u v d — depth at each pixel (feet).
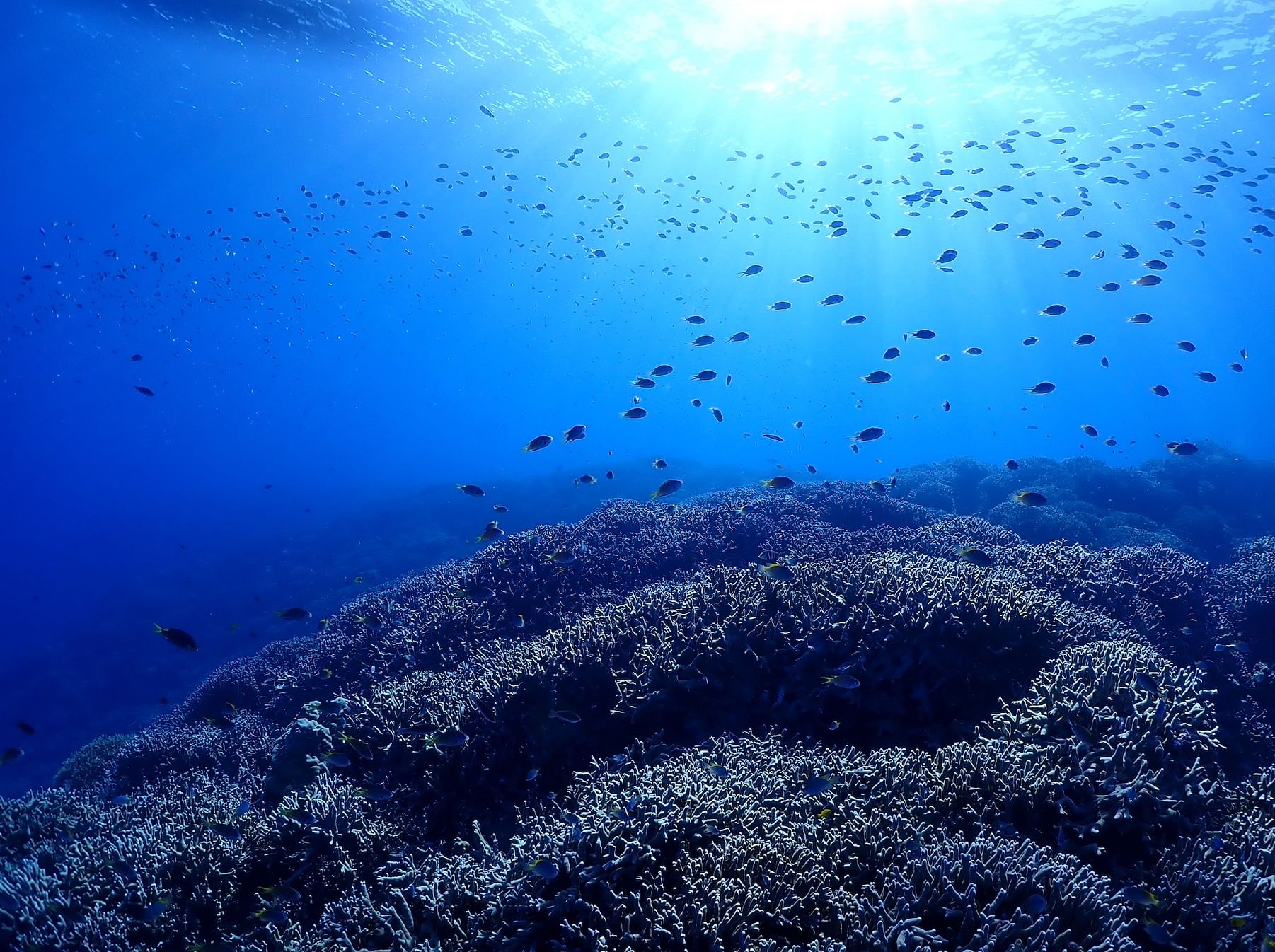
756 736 17.62
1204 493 65.62
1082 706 15.25
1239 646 25.49
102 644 82.02
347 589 81.05
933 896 10.98
